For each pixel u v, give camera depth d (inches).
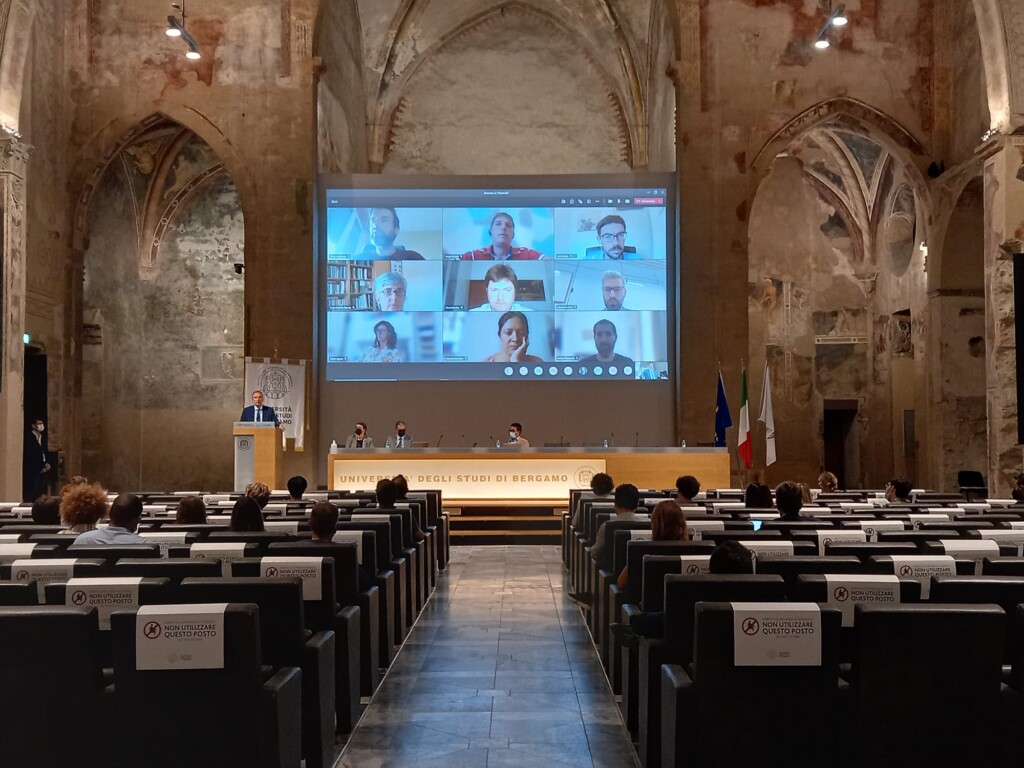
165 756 131.1
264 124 739.4
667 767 143.6
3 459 574.9
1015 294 549.6
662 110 877.8
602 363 728.3
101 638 148.3
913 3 757.9
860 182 943.0
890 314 925.2
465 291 730.8
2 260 576.1
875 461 951.0
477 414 727.7
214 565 168.7
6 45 580.4
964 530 250.7
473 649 285.6
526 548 559.2
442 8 939.3
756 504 324.8
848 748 130.7
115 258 892.6
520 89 993.5
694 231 738.2
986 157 633.6
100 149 744.3
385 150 985.5
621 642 213.0
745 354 734.5
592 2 932.0
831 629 130.1
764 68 749.9
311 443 717.9
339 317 730.2
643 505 355.3
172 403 932.0
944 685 128.9
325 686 174.9
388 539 274.8
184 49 746.2
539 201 733.3
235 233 940.0
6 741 131.0
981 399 751.1
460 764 184.1
